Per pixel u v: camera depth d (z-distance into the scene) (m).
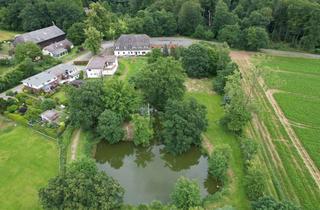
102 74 101.06
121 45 119.62
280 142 72.81
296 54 126.44
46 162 65.00
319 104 89.31
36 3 140.12
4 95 89.69
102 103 74.69
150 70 82.44
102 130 69.88
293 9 126.94
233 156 67.50
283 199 53.00
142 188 61.84
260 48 131.50
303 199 56.50
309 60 120.44
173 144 68.31
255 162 61.22
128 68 109.31
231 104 74.62
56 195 48.50
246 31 127.56
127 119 78.44
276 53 127.31
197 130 68.69
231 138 73.75
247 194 56.56
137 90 83.25
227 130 76.38
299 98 92.56
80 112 71.31
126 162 71.88
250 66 113.38
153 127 79.00
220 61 100.44
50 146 69.75
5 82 92.50
